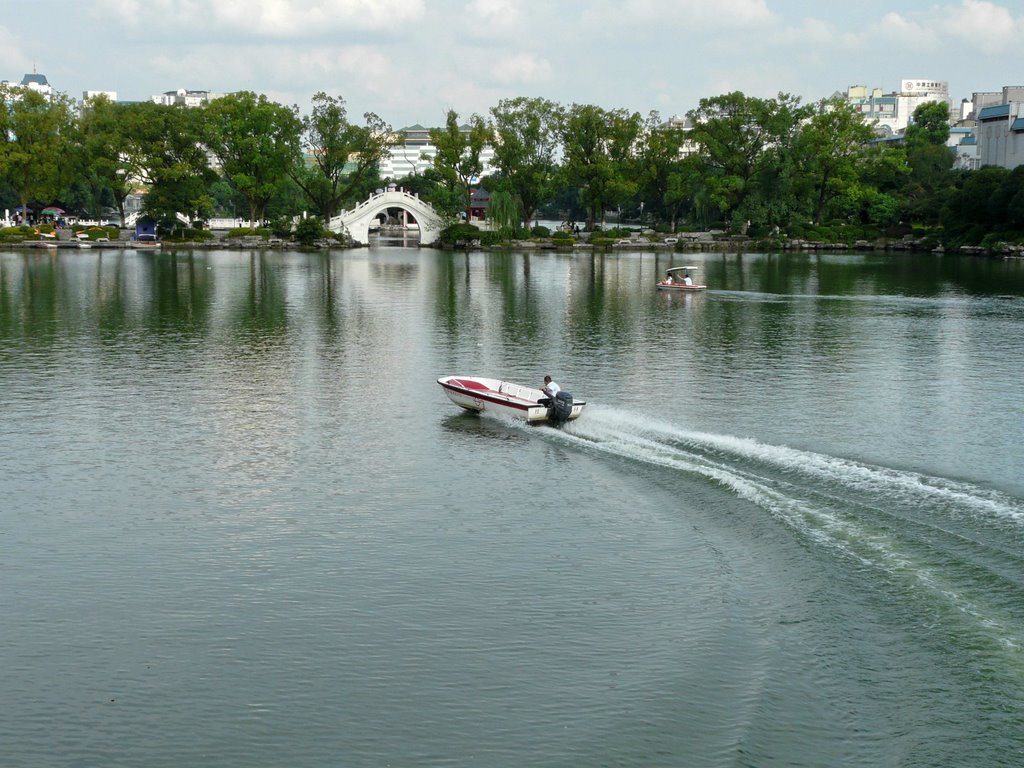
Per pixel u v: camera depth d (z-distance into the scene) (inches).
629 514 1250.6
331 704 821.2
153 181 6865.2
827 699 815.7
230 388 1999.3
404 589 1034.7
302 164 7401.6
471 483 1384.1
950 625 924.6
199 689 843.4
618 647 908.6
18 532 1194.6
